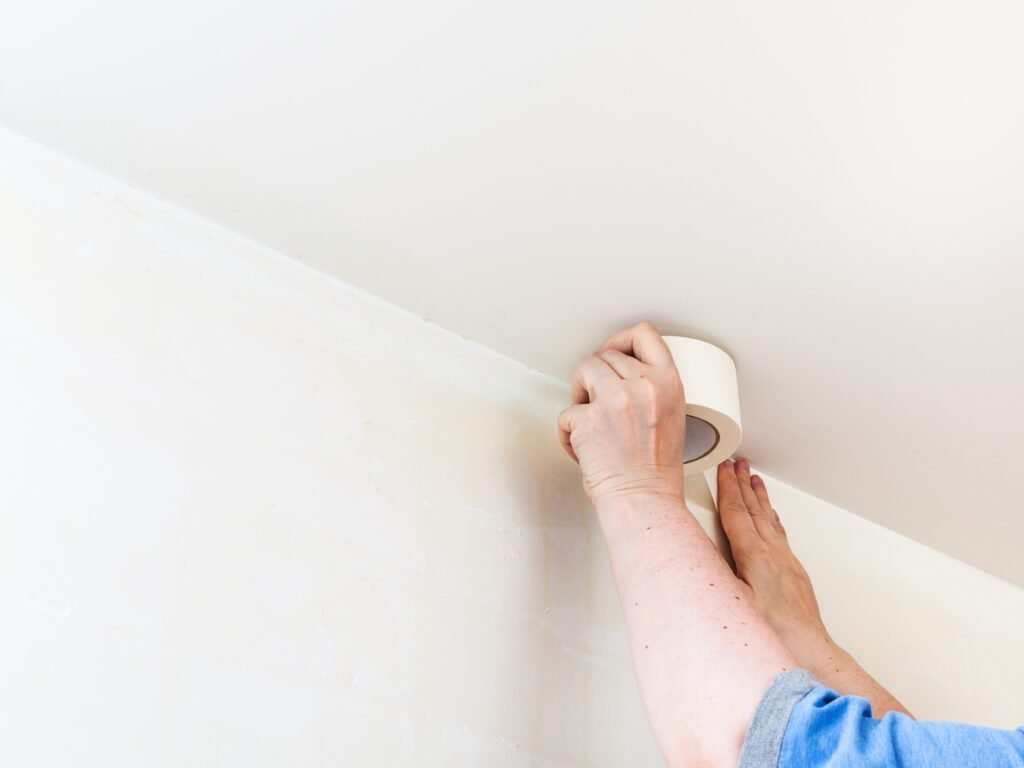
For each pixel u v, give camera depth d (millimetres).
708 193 1073
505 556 1160
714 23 909
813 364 1284
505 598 1133
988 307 1186
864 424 1385
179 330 1045
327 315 1169
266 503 1009
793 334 1242
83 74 979
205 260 1105
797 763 726
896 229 1099
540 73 960
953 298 1178
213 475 989
